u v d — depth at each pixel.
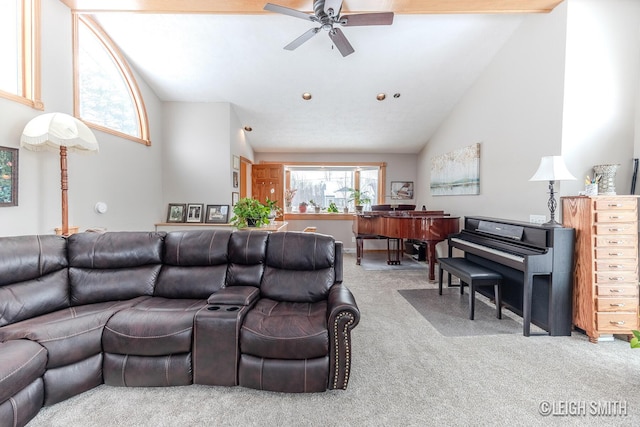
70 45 3.21
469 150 4.57
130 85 4.21
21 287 2.09
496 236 3.32
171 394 1.88
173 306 2.18
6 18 2.68
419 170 6.88
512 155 3.66
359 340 2.61
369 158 7.00
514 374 2.09
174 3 3.06
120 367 1.93
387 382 2.01
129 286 2.41
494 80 4.01
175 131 4.98
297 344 1.86
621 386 1.96
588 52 2.93
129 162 4.15
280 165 6.80
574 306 2.68
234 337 1.93
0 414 1.47
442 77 4.42
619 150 2.96
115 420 1.66
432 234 4.40
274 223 4.65
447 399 1.83
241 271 2.50
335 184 7.24
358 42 3.79
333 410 1.75
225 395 1.88
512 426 1.62
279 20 3.47
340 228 7.05
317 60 4.10
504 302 3.39
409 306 3.44
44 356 1.71
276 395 1.88
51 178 2.97
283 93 4.80
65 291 2.28
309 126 5.79
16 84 2.74
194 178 5.00
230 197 5.04
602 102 2.96
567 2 2.91
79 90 3.36
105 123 3.87
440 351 2.41
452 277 4.67
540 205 3.23
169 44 3.83
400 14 3.36
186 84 4.57
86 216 3.43
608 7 2.93
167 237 2.60
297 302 2.36
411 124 5.68
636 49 2.95
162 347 1.92
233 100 4.97
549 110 3.11
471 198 4.57
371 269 5.29
